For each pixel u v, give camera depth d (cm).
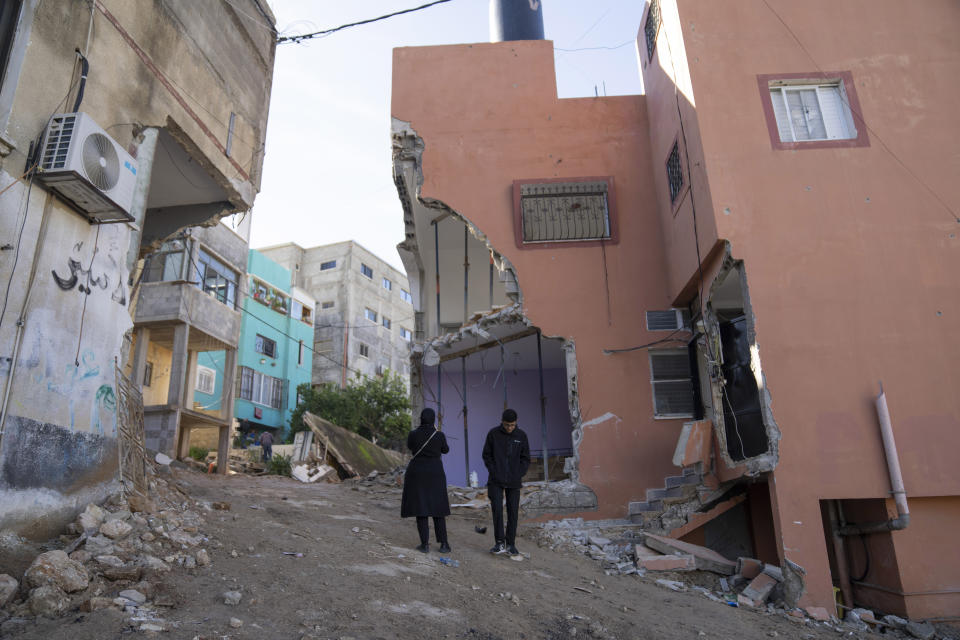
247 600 489
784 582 812
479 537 923
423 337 1561
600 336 1178
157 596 470
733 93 998
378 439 2980
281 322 3359
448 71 1324
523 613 589
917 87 1002
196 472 1326
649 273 1205
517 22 1630
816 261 919
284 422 3231
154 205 1107
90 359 639
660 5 1162
